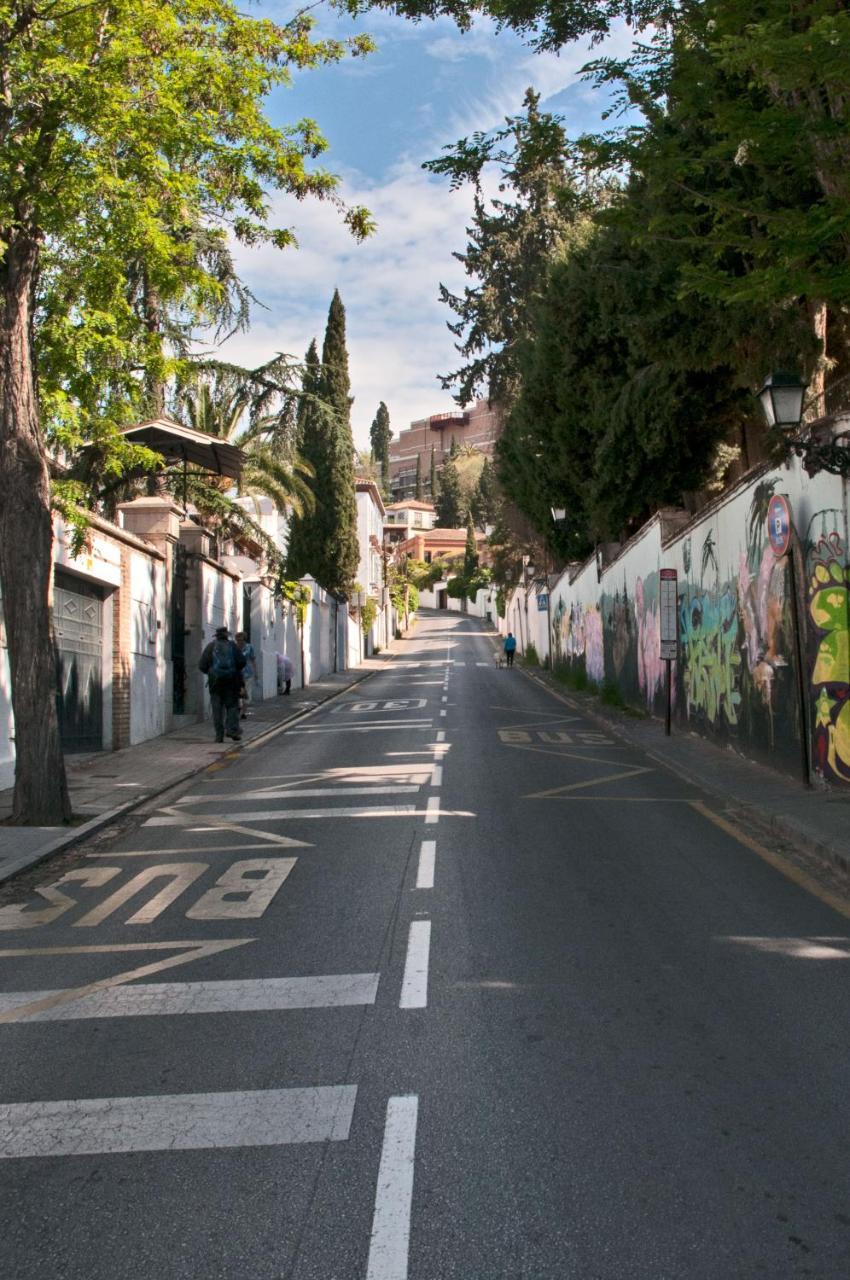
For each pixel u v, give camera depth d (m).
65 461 17.44
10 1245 3.47
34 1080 4.83
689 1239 3.41
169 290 12.12
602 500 25.94
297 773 15.55
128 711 18.22
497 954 6.46
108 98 10.41
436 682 39.62
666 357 14.34
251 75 11.50
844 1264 3.27
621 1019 5.36
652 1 9.79
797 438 11.41
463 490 141.25
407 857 9.34
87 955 6.79
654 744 17.89
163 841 10.65
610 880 8.40
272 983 6.06
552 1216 3.55
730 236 8.70
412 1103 4.43
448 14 10.36
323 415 24.02
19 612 11.10
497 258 35.50
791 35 7.33
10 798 12.42
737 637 15.81
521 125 10.21
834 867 8.78
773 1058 4.87
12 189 10.41
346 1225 3.53
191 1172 3.92
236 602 27.39
